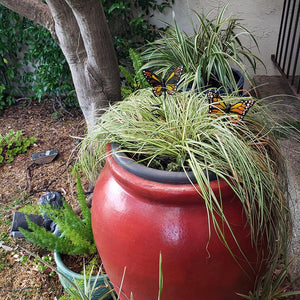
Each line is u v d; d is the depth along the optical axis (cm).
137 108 149
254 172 121
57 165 313
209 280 123
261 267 137
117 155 132
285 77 311
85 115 227
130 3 354
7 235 243
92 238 196
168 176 117
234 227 120
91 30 184
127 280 133
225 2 338
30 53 389
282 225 138
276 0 330
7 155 329
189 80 222
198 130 132
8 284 207
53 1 184
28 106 415
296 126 229
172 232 117
